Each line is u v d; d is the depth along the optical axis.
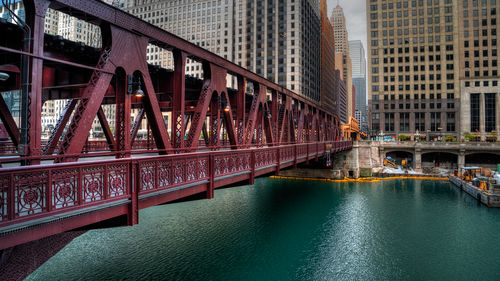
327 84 132.38
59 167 5.94
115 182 7.26
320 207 33.66
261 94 19.70
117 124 9.17
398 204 35.28
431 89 89.12
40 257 12.24
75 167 6.27
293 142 26.00
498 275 17.98
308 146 26.11
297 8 92.69
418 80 90.38
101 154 8.12
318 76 114.69
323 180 51.84
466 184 41.94
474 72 85.56
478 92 84.69
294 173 54.81
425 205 34.84
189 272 17.56
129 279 16.42
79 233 14.18
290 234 24.72
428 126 88.81
